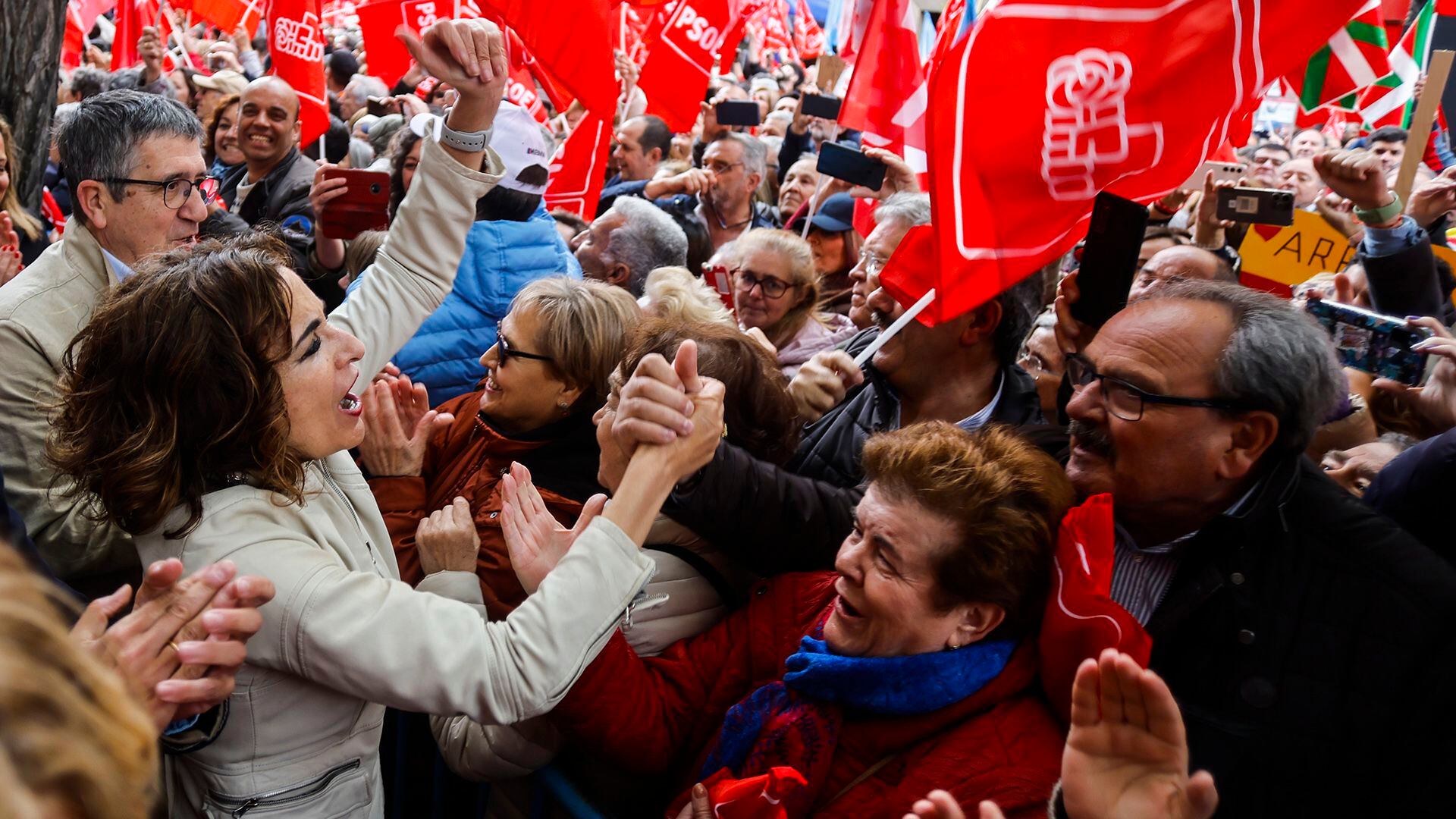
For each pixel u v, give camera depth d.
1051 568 1.59
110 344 1.46
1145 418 1.68
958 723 1.56
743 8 5.96
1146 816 1.14
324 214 3.45
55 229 5.13
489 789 2.09
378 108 7.00
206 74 7.43
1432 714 1.56
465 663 1.43
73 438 1.48
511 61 4.60
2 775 0.51
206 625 1.23
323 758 1.52
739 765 1.67
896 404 2.68
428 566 1.88
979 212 2.01
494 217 3.29
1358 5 1.99
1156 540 1.80
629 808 1.91
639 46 8.34
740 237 3.86
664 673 1.89
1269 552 1.67
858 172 4.07
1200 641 1.67
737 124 5.81
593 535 1.51
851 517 1.97
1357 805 1.62
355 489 1.72
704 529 1.89
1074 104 2.01
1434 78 3.67
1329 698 1.61
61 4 3.24
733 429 2.03
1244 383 1.63
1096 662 1.18
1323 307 2.69
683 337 2.05
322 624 1.40
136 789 0.59
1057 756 1.51
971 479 1.57
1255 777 1.62
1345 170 3.16
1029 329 2.59
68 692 0.56
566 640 1.46
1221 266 2.75
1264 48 2.01
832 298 4.80
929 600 1.56
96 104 2.45
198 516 1.45
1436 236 4.16
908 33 4.06
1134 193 2.08
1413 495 1.97
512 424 2.38
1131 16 1.99
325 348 1.55
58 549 2.21
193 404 1.43
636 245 3.98
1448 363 2.54
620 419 1.56
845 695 1.57
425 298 2.17
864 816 1.54
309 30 5.14
